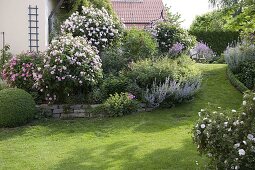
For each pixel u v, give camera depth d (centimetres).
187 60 1195
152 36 1401
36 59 1036
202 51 1897
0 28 1233
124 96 970
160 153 680
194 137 529
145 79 1022
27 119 909
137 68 1055
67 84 966
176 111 974
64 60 961
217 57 1908
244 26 650
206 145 510
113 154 688
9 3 1230
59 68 955
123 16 2569
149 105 984
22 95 906
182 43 1477
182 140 754
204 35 2220
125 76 1056
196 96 1075
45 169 627
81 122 913
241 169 452
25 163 658
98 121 916
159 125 869
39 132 848
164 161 639
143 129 846
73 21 1251
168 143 738
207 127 497
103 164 638
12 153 716
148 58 1155
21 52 1170
